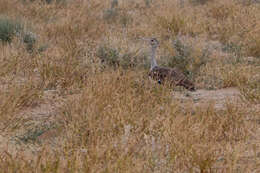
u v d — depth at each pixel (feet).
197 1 261.03
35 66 136.26
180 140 76.02
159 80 117.60
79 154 70.85
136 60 144.15
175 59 143.54
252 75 130.11
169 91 109.19
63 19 207.31
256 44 161.58
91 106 90.79
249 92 109.91
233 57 153.38
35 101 106.52
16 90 104.78
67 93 115.34
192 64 141.49
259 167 70.08
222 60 151.33
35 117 96.89
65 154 69.21
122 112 87.45
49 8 231.50
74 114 89.86
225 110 95.71
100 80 108.78
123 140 75.77
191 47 148.66
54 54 147.95
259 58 157.17
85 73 128.57
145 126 85.25
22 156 66.80
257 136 85.61
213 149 73.72
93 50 155.43
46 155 68.59
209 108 94.99
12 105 95.04
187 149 72.23
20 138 83.35
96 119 86.38
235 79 126.11
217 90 123.44
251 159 73.92
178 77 118.42
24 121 92.02
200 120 88.22
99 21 218.79
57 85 120.78
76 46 158.92
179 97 113.09
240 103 102.89
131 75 117.08
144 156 72.69
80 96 100.78
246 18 201.05
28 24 187.62
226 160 70.95
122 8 254.27
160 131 83.46
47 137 84.48
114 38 158.30
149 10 242.78
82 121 85.35
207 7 240.73
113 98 96.53
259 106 103.40
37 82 120.98
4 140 80.43
